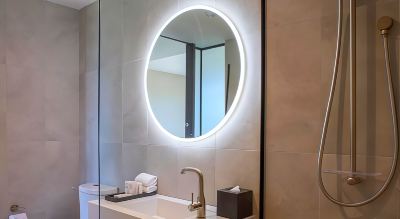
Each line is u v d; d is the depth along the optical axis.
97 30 2.43
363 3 1.16
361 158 1.15
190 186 1.68
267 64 1.42
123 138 2.05
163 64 1.88
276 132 1.38
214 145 1.61
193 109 1.71
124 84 2.07
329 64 1.23
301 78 1.31
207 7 1.68
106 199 1.90
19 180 2.27
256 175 1.43
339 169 1.19
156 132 1.88
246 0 1.51
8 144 2.22
